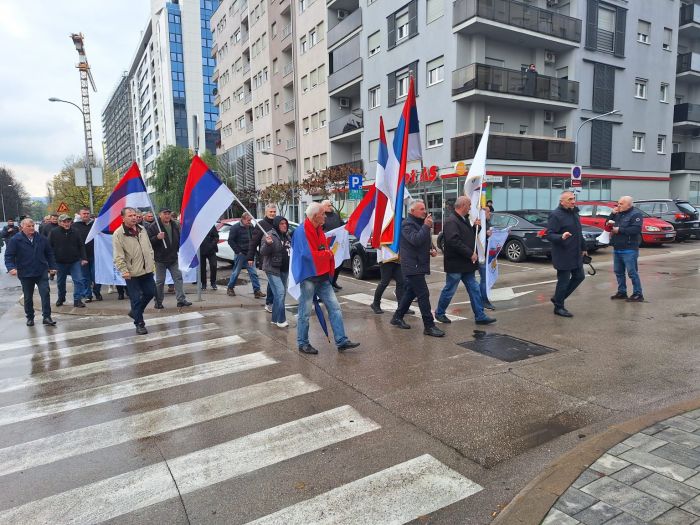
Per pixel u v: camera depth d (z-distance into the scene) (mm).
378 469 3287
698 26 31625
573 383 4664
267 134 44781
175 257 8938
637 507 2586
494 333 6555
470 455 3430
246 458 3490
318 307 6090
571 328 6668
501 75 22031
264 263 7285
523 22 22406
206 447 3674
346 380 4957
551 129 25766
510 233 14484
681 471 2910
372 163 28812
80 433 3992
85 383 5184
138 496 3074
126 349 6453
